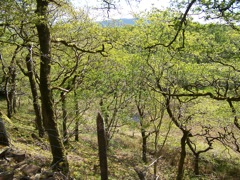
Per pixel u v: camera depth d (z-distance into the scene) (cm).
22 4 1016
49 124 1088
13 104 2614
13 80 2098
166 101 1553
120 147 2303
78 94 1642
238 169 2139
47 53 1073
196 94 1059
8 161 805
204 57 1434
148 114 1956
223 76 1523
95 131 1791
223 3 739
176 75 1598
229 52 1274
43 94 1089
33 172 742
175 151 2244
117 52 1694
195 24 938
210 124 1852
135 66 1683
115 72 1762
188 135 1659
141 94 1767
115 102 1961
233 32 1192
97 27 1541
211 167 2125
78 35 1500
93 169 1316
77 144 1986
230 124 1800
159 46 1450
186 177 1844
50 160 1138
